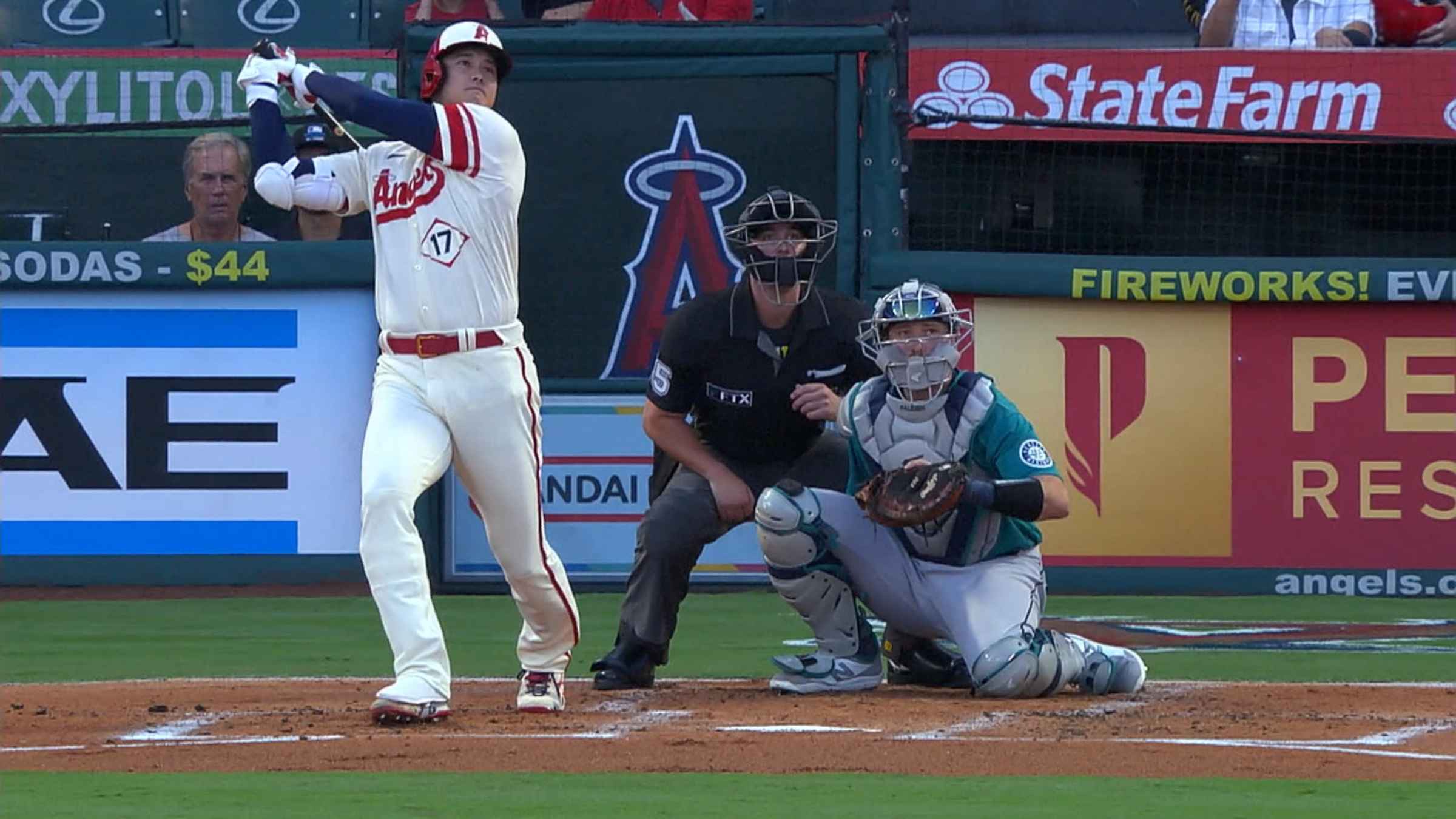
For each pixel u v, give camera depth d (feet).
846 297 78.74
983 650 69.87
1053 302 124.26
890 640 76.18
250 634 101.45
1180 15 147.95
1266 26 140.87
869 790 48.21
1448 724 62.44
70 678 82.33
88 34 153.28
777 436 78.84
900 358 69.00
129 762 53.52
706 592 124.36
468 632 102.78
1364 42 139.74
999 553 71.41
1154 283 123.54
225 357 124.47
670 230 124.98
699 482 77.25
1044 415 124.36
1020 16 148.66
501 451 63.10
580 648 95.50
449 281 62.08
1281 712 66.08
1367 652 92.48
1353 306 124.67
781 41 122.31
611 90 124.47
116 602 118.11
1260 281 123.24
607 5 145.69
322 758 54.03
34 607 115.85
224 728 61.46
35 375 124.16
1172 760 53.78
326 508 124.57
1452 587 123.95
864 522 71.31
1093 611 115.03
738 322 77.10
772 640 97.91
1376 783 49.62
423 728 61.31
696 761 53.42
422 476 62.18
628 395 124.36
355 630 103.35
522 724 62.28
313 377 124.47
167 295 124.47
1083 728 61.31
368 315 124.26
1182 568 124.67
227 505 124.67
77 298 124.16
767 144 124.47
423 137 61.11
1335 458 124.98
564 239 125.29
